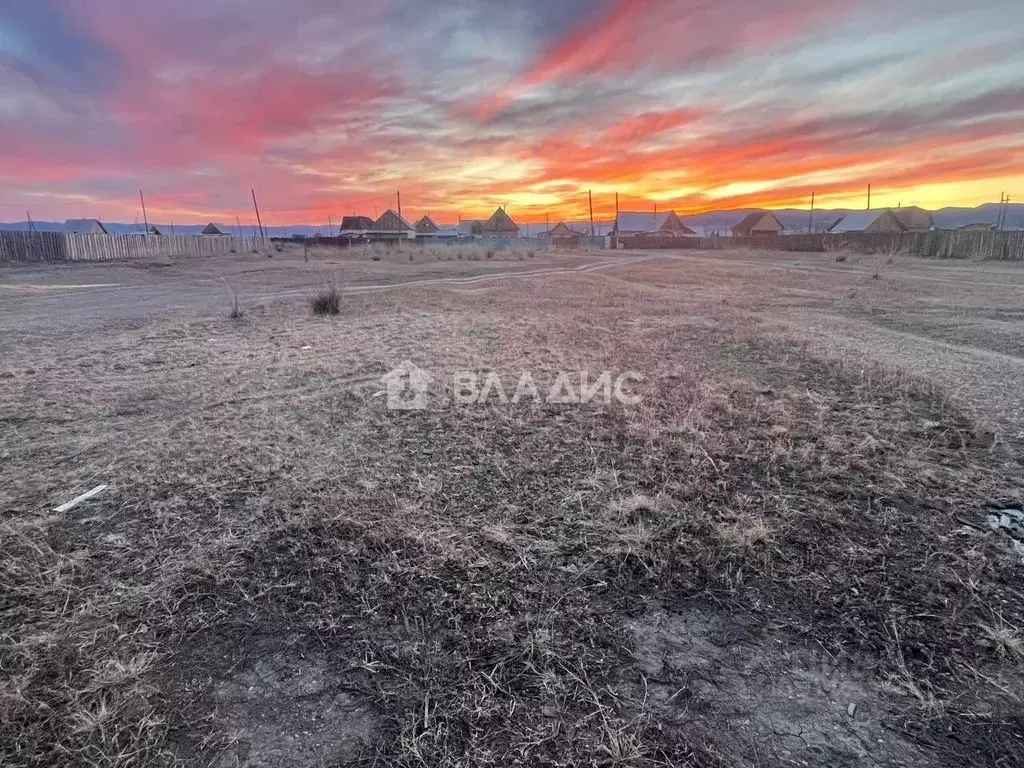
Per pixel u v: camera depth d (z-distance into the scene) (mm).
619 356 5660
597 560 2062
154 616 1771
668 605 1827
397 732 1353
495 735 1345
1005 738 1335
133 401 4086
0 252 21062
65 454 3080
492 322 7934
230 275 16875
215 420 3664
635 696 1463
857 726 1370
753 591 1894
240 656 1607
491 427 3516
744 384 4504
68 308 9578
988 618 1752
